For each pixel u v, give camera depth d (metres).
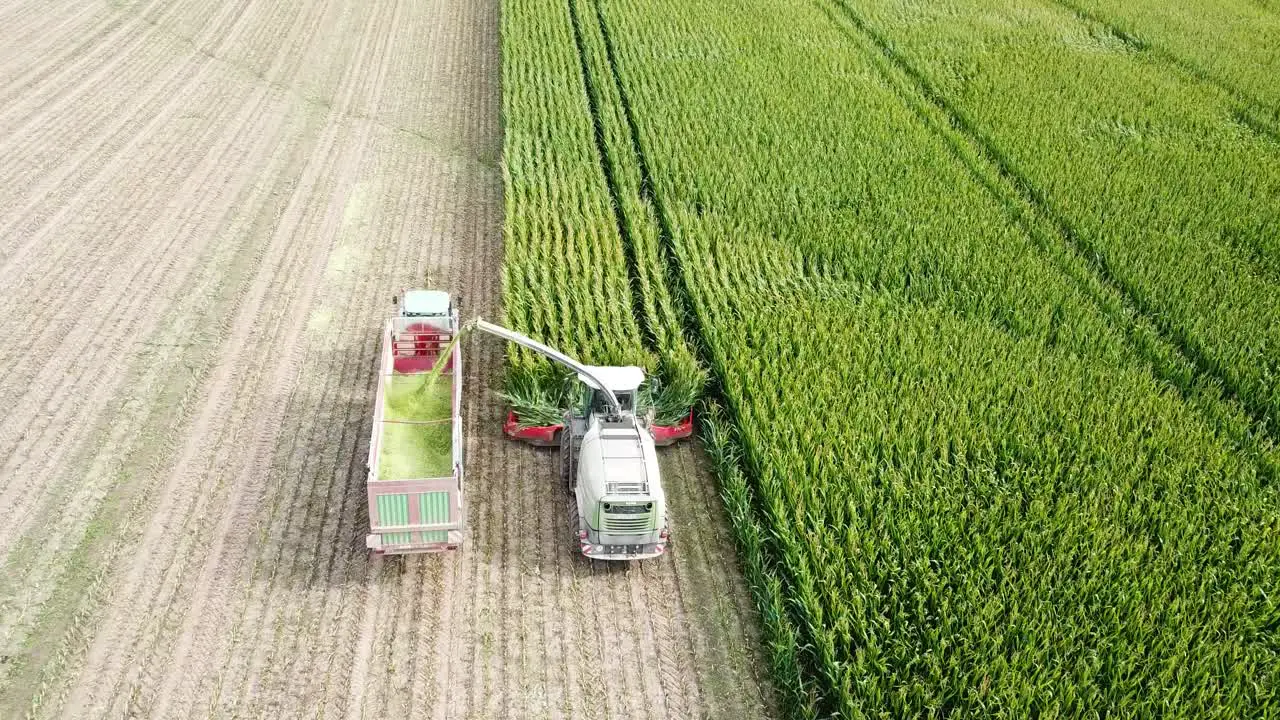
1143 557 15.27
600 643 14.43
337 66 35.25
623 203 25.00
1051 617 14.05
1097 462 17.08
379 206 26.17
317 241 24.28
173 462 17.03
